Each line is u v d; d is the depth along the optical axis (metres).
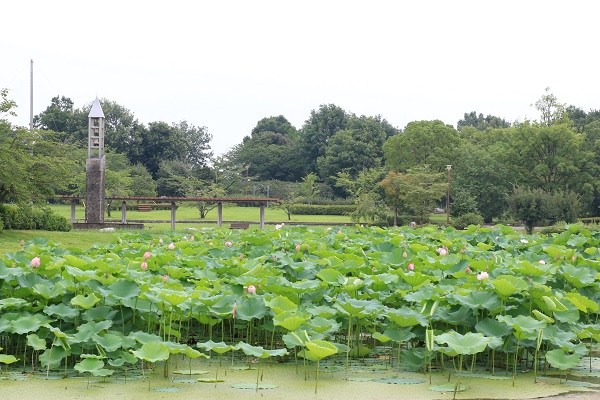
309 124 81.94
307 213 59.66
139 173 63.66
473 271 8.88
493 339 5.69
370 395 5.38
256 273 8.03
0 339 6.88
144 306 6.80
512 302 6.86
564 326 6.81
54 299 6.94
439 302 6.86
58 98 81.00
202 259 9.59
